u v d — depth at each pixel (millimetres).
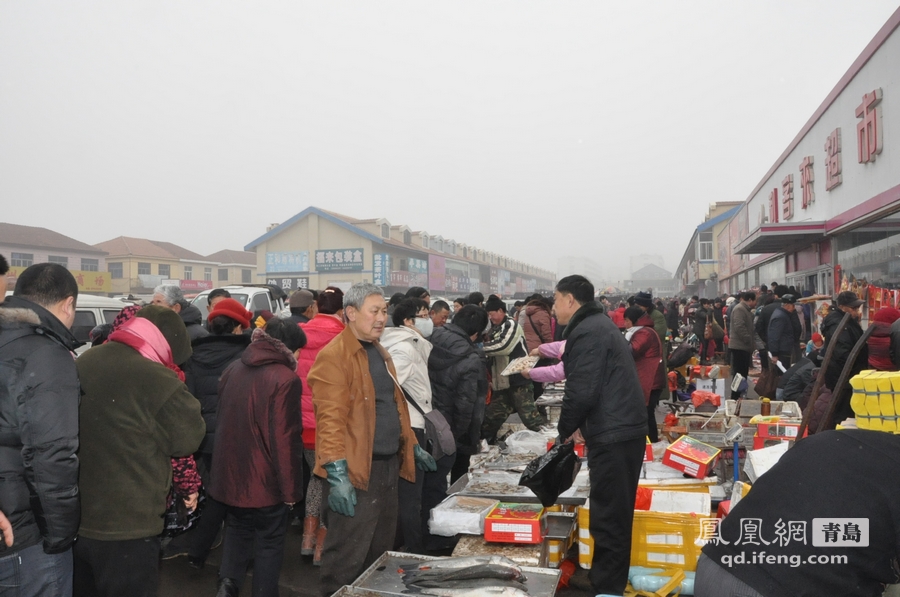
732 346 10852
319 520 4684
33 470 2277
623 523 3588
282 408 3375
